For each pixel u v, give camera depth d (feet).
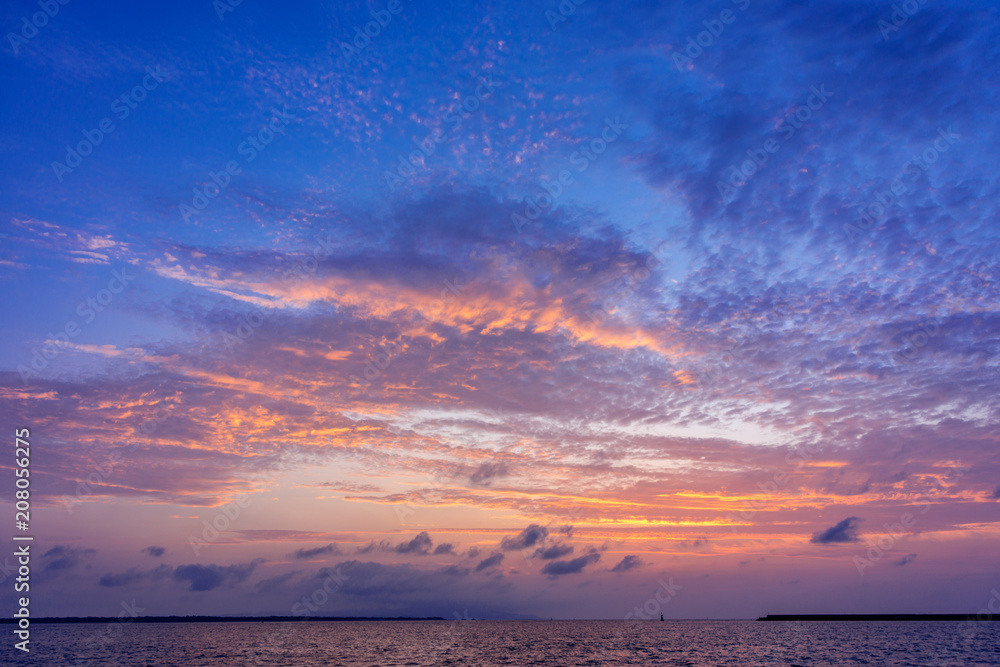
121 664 306.96
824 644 420.36
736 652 354.74
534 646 429.38
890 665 276.21
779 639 490.08
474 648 410.52
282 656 350.43
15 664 311.47
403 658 330.34
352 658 333.21
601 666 280.10
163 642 506.07
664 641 477.36
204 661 319.88
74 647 442.50
